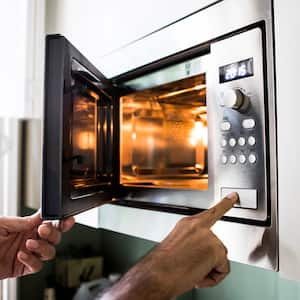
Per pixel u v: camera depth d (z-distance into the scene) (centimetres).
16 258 76
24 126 145
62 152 49
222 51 55
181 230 50
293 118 45
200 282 52
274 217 47
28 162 143
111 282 138
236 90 51
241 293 101
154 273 46
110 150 74
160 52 67
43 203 49
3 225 73
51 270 150
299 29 44
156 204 68
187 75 63
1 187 141
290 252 45
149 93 76
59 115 49
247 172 51
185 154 69
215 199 55
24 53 126
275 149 47
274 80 48
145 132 80
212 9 56
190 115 67
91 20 92
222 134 54
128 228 75
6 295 136
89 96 64
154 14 69
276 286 90
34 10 125
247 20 51
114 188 76
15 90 126
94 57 89
